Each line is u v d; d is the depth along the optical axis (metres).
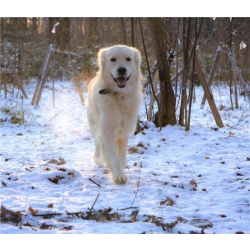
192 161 5.98
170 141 7.23
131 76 5.20
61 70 19.16
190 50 8.63
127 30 13.46
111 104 5.07
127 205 4.10
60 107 12.42
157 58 7.96
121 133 5.27
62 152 6.62
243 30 13.72
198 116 10.05
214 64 10.63
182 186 4.78
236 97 11.21
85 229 3.45
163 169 5.58
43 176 4.99
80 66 18.58
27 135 8.13
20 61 14.59
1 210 3.67
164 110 8.16
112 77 5.11
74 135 8.12
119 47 5.14
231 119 9.54
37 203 4.04
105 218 3.74
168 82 8.06
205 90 8.40
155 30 7.84
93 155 5.95
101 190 4.64
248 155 6.23
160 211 3.93
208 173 5.33
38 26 20.92
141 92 5.41
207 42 17.64
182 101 8.21
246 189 4.66
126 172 5.41
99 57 5.33
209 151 6.55
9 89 14.96
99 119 5.28
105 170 5.55
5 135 8.10
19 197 4.27
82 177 5.10
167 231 3.45
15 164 5.71
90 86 5.89
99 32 19.36
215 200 4.34
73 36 21.95
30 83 17.12
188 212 3.90
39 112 11.36
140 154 6.50
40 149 6.80
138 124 7.81
